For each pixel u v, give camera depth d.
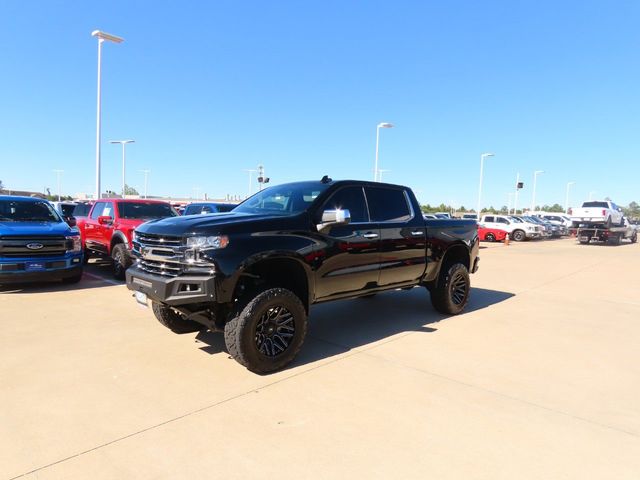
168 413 3.46
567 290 9.57
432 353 4.98
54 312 6.46
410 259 5.93
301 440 3.10
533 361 4.81
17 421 3.29
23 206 9.02
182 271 4.18
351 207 5.33
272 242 4.38
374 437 3.16
